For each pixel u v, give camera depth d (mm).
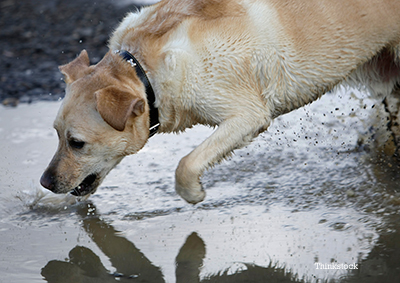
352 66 4145
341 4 3973
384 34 4105
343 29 3982
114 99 3209
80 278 3201
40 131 5758
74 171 3561
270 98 3943
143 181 4637
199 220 3910
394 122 4789
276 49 3832
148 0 11578
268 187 4410
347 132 5258
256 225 3762
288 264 3215
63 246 3605
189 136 5562
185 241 3605
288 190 4324
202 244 3547
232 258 3338
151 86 3633
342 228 3619
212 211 4047
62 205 4230
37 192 4305
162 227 3840
